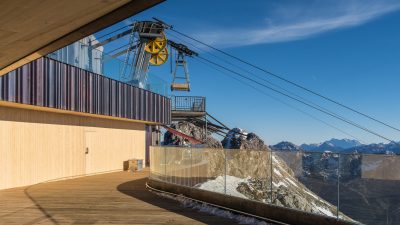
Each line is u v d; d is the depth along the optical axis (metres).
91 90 25.12
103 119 29.50
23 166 20.98
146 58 39.97
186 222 12.44
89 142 27.64
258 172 12.91
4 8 7.05
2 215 13.41
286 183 11.82
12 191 19.03
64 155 24.77
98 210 14.44
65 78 22.22
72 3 7.00
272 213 12.04
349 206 9.80
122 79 29.92
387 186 8.89
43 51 9.98
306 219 10.86
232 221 12.56
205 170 15.68
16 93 18.06
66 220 12.65
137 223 12.28
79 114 25.39
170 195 17.78
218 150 15.07
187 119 54.56
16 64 11.29
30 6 7.02
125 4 7.22
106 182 23.25
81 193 18.67
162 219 12.88
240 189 13.65
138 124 35.00
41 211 14.18
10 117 20.05
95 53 26.08
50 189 19.92
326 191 10.53
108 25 8.23
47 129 23.09
